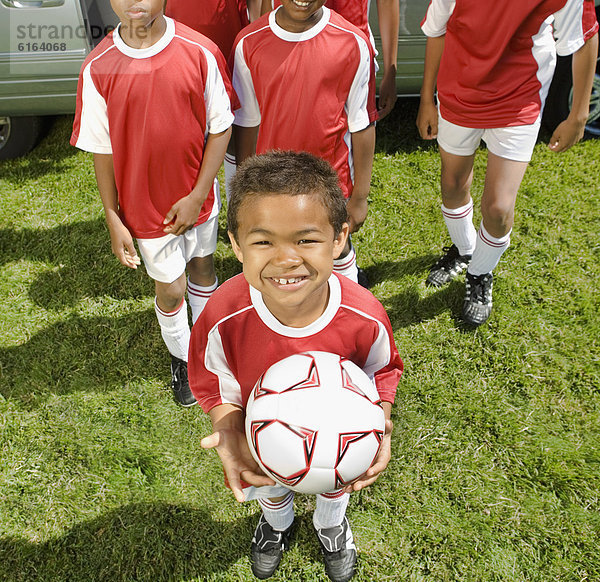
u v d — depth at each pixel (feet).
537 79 8.25
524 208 12.26
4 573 7.89
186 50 6.76
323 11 7.35
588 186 12.74
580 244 11.64
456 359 10.01
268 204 4.15
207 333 5.39
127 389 9.78
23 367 10.01
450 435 9.09
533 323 10.44
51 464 8.86
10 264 11.60
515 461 8.79
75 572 7.93
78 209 12.64
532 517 8.25
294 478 5.07
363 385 5.17
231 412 5.86
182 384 9.59
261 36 7.32
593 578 7.72
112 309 10.87
